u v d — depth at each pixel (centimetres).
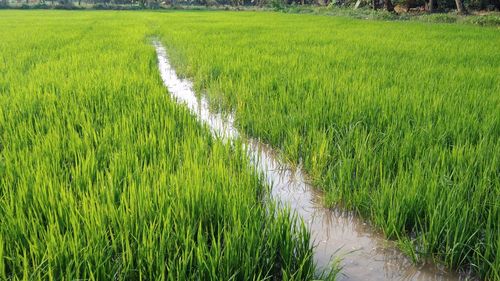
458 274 276
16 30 1759
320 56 946
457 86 610
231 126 586
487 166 344
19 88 622
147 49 1121
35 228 257
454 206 294
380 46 1127
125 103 559
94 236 251
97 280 225
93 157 358
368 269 282
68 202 291
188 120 496
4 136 438
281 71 764
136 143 411
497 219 296
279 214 271
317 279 261
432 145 418
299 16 3164
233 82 739
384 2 3225
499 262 254
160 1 6006
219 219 288
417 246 300
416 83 646
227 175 332
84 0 6281
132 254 251
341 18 2839
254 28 1839
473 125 445
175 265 246
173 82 861
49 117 493
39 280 215
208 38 1377
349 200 349
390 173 362
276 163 461
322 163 407
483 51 1014
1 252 230
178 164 368
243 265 243
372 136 450
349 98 551
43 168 341
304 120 506
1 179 337
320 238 317
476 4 3072
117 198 313
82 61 897
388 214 318
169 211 269
